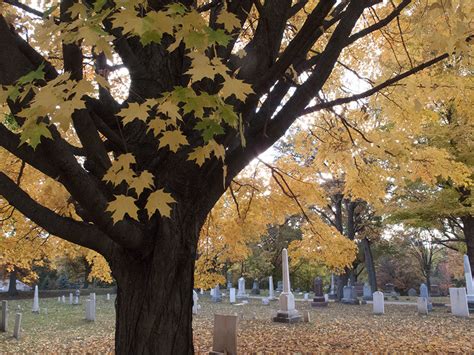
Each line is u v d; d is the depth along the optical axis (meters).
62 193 5.03
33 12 3.51
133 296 3.20
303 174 8.44
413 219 20.09
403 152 7.25
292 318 16.44
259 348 10.62
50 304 32.72
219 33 2.29
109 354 10.63
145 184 2.36
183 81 3.70
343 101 4.57
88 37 1.92
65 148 2.54
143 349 3.07
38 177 6.59
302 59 4.43
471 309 18.53
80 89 1.92
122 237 2.96
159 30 2.18
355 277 45.66
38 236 7.98
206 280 8.53
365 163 8.13
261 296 36.38
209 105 2.33
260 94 3.30
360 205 31.12
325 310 21.89
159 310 3.13
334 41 3.64
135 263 3.25
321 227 8.89
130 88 3.65
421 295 25.48
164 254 3.16
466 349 9.52
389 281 44.88
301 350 10.16
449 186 18.98
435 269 57.75
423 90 6.49
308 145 8.90
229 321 8.73
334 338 12.12
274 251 40.59
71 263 48.66
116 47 3.49
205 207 3.50
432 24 4.12
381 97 7.14
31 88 2.34
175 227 3.22
